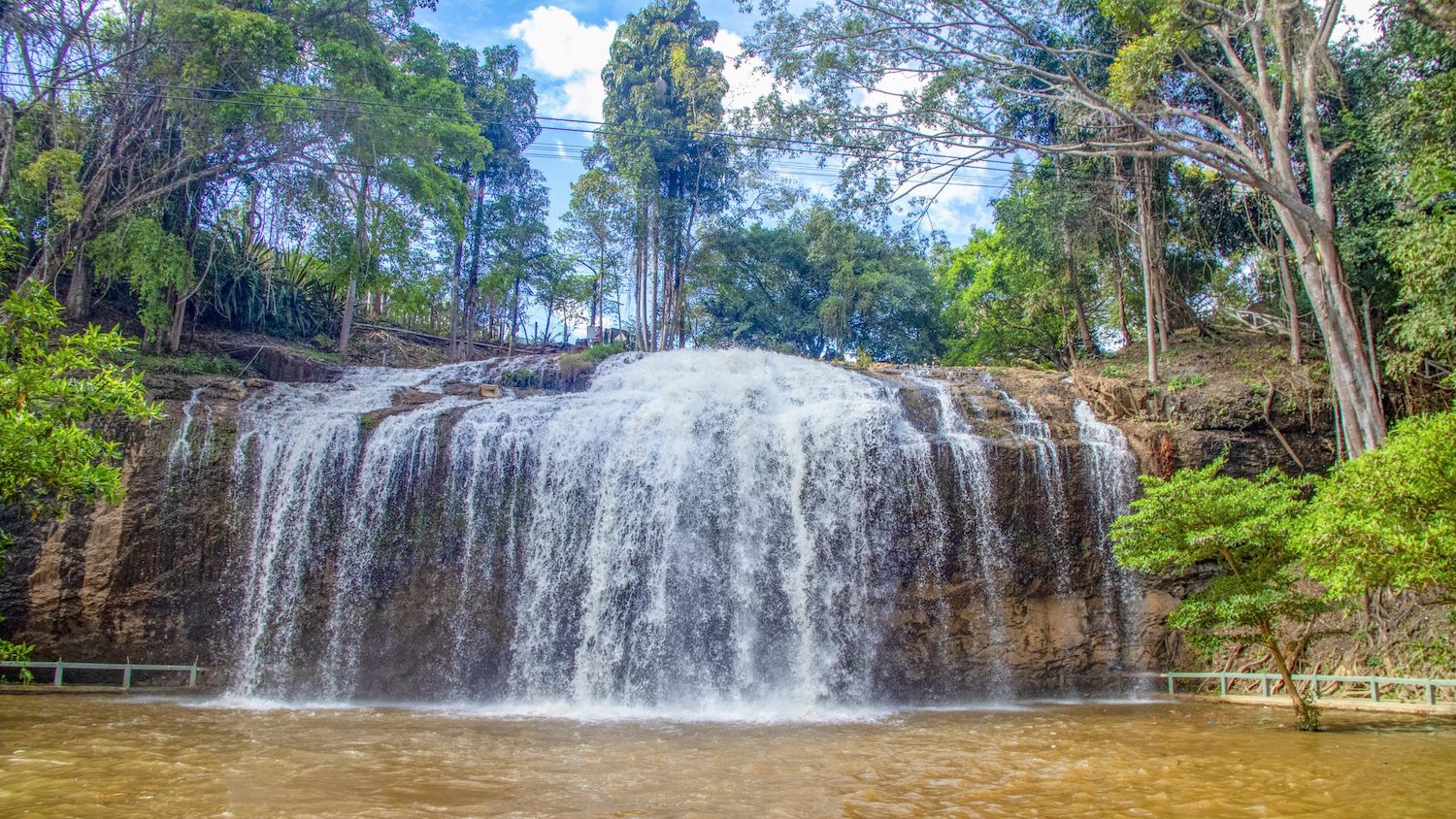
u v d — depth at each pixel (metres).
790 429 20.25
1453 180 14.52
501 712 16.19
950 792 9.33
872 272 40.69
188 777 9.58
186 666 18.02
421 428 19.88
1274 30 18.92
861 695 18.27
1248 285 28.25
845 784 9.70
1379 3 19.08
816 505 19.56
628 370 25.73
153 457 18.81
